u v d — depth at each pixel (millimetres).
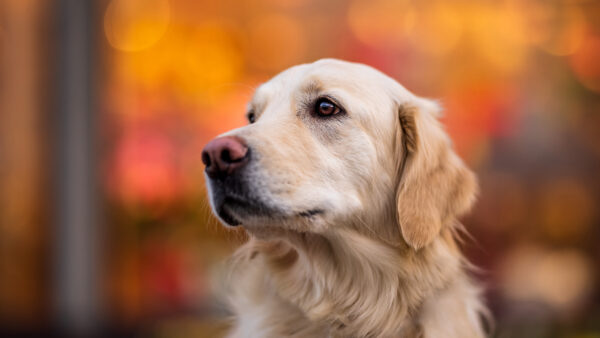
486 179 5562
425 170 2725
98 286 5039
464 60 5691
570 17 5773
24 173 5074
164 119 5484
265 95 2867
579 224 5641
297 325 2705
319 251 2645
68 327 4898
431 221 2646
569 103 5738
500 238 5523
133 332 4953
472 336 2625
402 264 2617
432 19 5668
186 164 5445
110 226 5195
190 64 5562
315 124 2652
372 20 5656
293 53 5656
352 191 2631
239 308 2873
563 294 5266
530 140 5688
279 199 2424
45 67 5008
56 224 4988
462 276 2791
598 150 5770
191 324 5000
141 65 5430
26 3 4973
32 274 5086
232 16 5629
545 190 5660
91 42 5016
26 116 5051
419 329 2588
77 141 4961
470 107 5621
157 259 5285
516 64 5711
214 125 5480
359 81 2744
